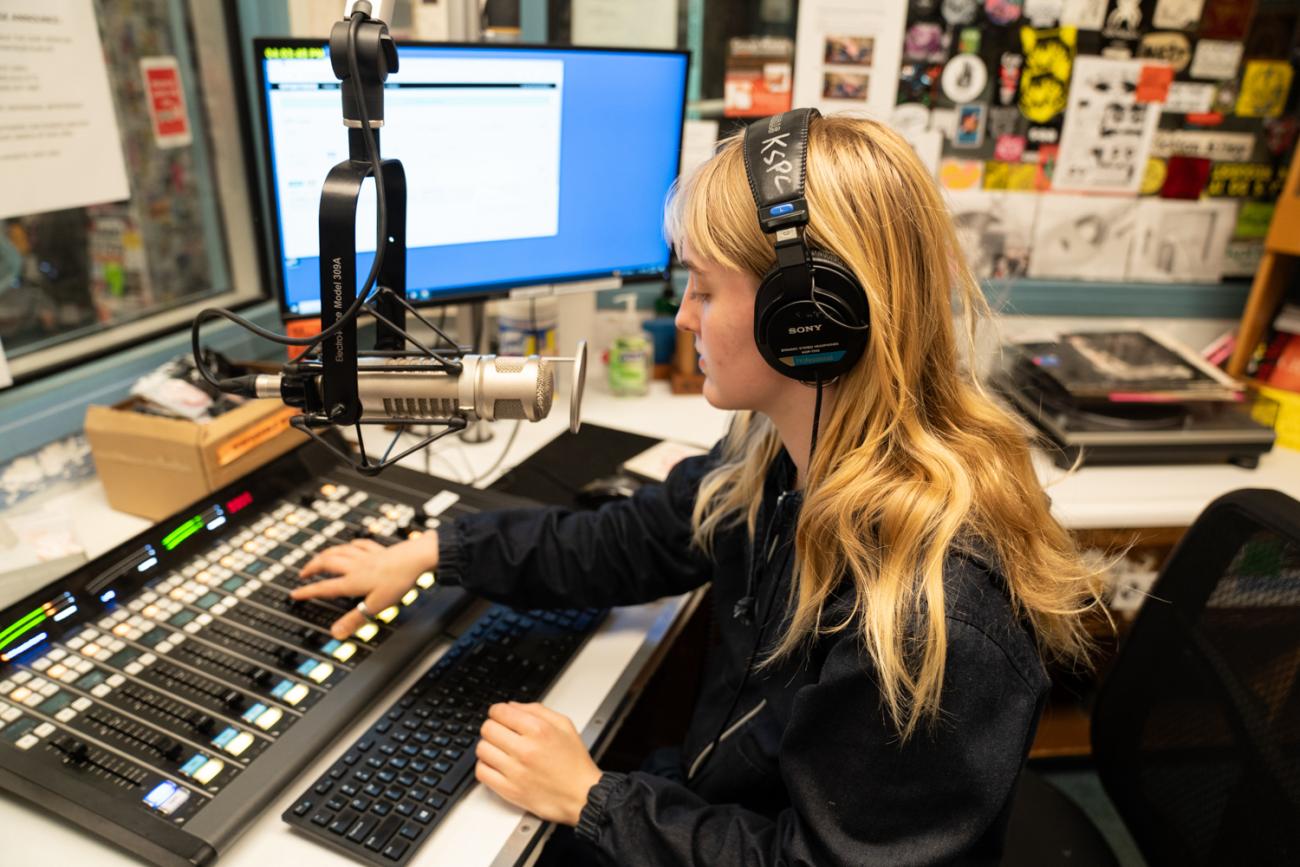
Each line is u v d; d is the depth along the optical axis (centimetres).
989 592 61
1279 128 165
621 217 134
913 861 59
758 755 78
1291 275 157
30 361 110
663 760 95
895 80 158
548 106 119
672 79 129
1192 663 85
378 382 58
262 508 94
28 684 71
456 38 129
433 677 79
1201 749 81
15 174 103
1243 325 159
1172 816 84
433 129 111
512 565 87
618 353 151
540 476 121
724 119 159
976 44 156
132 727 68
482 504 99
